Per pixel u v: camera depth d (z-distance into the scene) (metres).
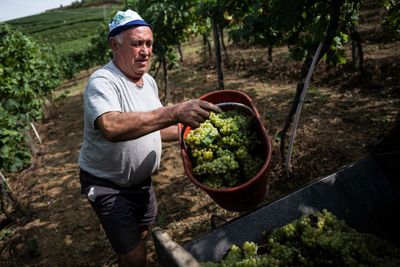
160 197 5.02
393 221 2.30
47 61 18.33
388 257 1.88
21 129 8.18
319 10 3.61
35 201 6.05
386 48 10.48
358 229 2.24
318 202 2.24
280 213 2.18
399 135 2.28
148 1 9.59
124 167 2.59
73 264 4.11
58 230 4.93
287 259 1.91
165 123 2.06
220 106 2.49
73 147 8.97
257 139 2.25
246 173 2.12
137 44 2.48
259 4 4.20
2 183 5.36
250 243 1.97
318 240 1.92
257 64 12.73
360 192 2.32
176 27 9.10
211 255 1.99
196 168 2.13
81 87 24.55
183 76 14.27
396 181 2.39
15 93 7.27
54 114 14.40
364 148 4.84
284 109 7.33
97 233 4.62
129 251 2.65
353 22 4.34
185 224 4.23
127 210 2.71
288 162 4.41
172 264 1.46
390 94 6.66
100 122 2.19
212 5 6.21
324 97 7.35
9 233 5.11
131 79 2.62
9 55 8.33
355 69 8.34
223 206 2.20
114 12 14.43
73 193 6.06
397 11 5.12
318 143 5.20
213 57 16.61
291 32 4.49
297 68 10.38
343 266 1.88
